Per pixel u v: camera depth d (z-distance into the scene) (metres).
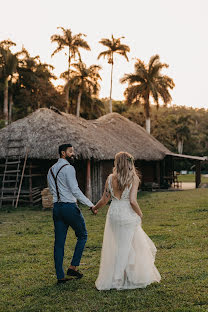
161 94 37.62
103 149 16.45
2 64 39.78
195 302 3.68
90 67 46.62
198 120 95.06
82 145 15.09
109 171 18.22
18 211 13.35
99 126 21.33
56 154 14.80
